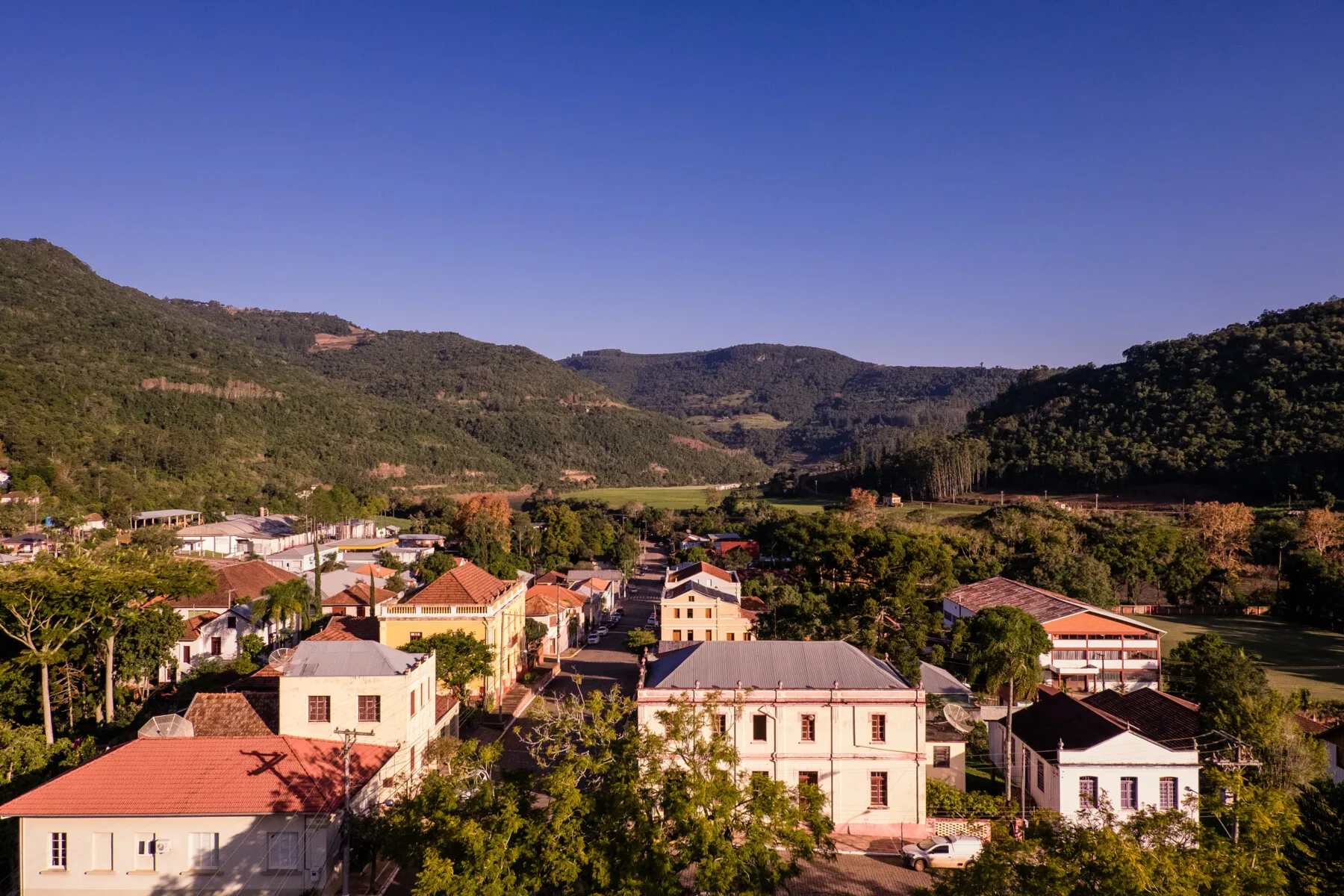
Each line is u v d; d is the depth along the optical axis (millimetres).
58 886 33531
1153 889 25703
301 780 35438
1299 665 83812
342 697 41719
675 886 28391
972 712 56344
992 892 27688
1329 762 48969
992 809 43875
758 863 29438
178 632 63469
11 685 53406
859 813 42719
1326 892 30500
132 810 33500
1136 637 75000
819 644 46969
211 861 33844
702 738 34031
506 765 50281
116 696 59906
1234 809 31781
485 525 147750
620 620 112562
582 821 30062
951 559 108438
